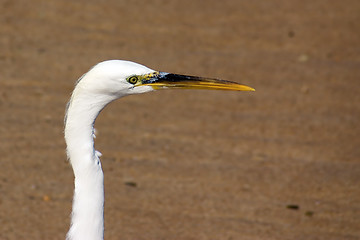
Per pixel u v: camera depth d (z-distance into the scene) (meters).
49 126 13.41
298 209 10.72
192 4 23.39
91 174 5.65
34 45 18.33
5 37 18.72
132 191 10.97
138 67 5.74
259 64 18.33
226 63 18.19
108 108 14.85
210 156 12.65
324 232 9.98
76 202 5.66
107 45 18.80
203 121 14.48
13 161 11.66
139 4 22.91
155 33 20.25
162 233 9.59
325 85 17.06
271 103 15.77
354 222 10.36
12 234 9.20
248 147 13.19
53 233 9.34
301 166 12.39
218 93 16.44
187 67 17.53
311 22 22.09
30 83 15.75
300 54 19.36
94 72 5.53
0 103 14.40
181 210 10.44
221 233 9.73
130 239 9.31
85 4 22.31
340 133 14.08
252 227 10.01
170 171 11.86
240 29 21.17
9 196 10.39
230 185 11.45
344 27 21.69
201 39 20.09
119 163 12.01
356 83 17.25
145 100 15.60
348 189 11.48
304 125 14.48
